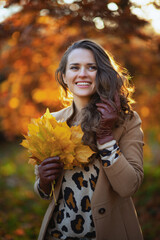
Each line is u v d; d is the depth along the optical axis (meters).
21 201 4.59
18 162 8.23
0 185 5.60
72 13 2.54
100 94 1.51
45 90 3.19
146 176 5.82
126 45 2.91
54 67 3.07
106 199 1.49
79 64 1.55
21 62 3.02
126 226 1.57
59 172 1.47
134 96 3.38
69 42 2.70
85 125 1.49
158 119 3.54
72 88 1.60
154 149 7.88
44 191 1.57
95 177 1.51
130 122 1.58
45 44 2.84
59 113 1.78
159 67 3.06
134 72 3.08
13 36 2.77
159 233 3.28
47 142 1.41
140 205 4.43
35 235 3.24
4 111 3.42
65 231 1.55
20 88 3.28
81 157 1.42
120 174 1.41
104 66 1.54
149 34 2.91
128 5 2.49
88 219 1.51
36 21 2.64
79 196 1.51
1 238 2.93
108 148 1.42
